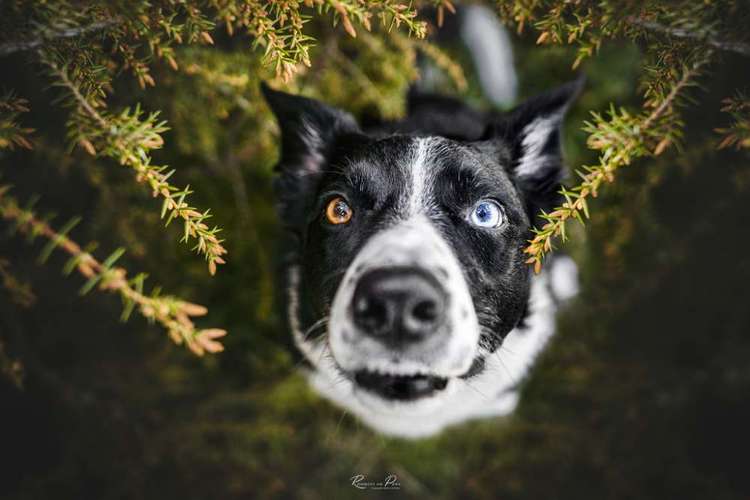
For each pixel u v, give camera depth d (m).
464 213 0.41
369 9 0.38
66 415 0.52
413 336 0.37
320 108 0.46
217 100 0.51
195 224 0.34
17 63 0.46
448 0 0.42
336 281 0.41
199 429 0.54
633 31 0.36
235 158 0.57
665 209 0.59
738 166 0.51
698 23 0.34
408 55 0.52
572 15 0.39
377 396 0.40
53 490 0.51
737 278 0.56
